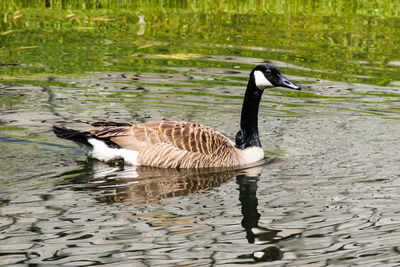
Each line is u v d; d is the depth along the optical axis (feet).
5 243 24.59
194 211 28.32
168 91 48.47
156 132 35.47
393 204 29.27
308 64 56.18
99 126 36.04
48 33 64.08
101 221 26.84
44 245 24.47
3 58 55.36
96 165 34.86
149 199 29.78
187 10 76.48
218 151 35.86
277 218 27.68
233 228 26.48
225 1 81.56
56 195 29.84
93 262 23.16
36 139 38.27
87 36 63.41
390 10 80.02
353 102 47.55
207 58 57.00
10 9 72.95
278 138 40.14
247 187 31.94
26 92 47.09
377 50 61.36
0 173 32.58
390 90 50.34
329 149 38.06
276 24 70.59
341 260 23.68
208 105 45.78
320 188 31.60
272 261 23.54
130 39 62.69
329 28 69.51
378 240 25.50
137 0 79.00
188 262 23.30
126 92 47.93
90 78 50.90
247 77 51.96
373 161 35.81
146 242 24.91
